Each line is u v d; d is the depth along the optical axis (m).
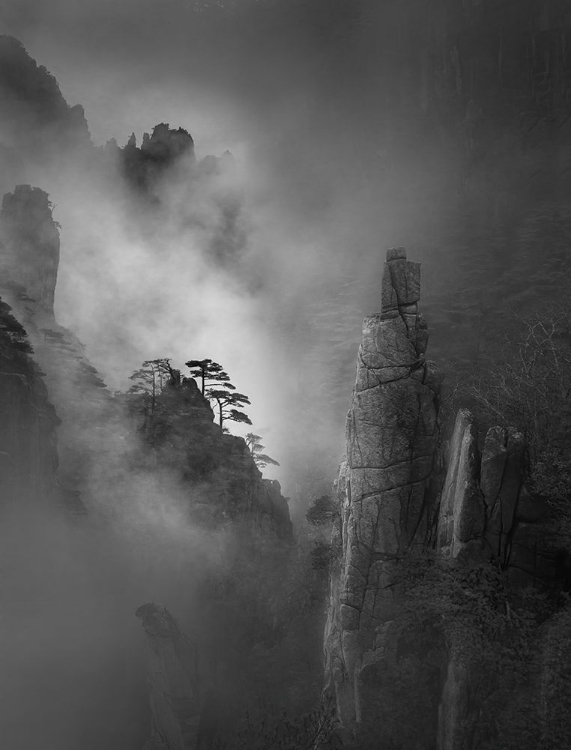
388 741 33.34
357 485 38.56
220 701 47.84
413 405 38.41
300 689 44.09
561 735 28.34
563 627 30.34
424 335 39.47
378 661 34.28
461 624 32.16
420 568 35.84
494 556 34.22
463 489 34.41
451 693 31.45
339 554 42.38
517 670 30.62
